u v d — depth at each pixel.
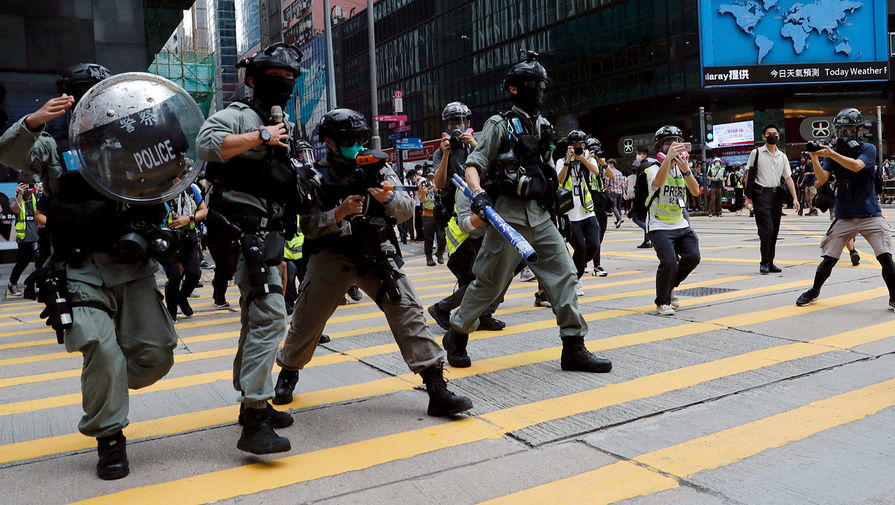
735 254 11.41
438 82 55.53
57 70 14.57
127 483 2.99
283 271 7.11
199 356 5.49
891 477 2.89
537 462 3.12
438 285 9.73
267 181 3.19
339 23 67.62
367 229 3.53
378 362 4.95
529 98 4.39
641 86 39.06
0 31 14.12
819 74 36.00
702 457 3.13
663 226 6.38
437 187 5.97
